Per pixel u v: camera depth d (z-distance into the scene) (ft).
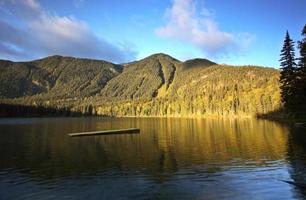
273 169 104.47
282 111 410.93
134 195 81.15
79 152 154.81
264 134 210.18
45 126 380.17
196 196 79.20
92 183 93.81
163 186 88.79
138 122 497.46
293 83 221.66
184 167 113.09
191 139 203.92
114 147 171.63
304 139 170.60
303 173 97.45
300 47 194.90
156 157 135.85
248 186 85.92
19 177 103.04
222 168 109.50
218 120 499.92
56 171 111.34
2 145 183.32
